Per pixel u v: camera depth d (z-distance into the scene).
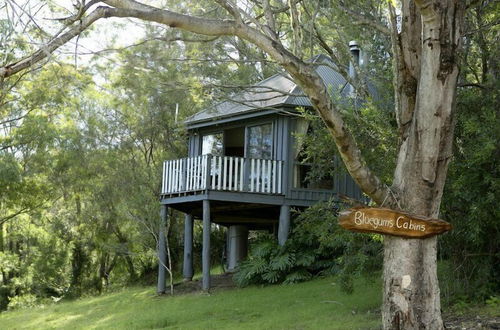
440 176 7.12
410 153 7.17
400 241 7.17
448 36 6.82
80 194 24.38
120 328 13.86
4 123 19.81
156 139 23.88
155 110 22.22
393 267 7.22
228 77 13.63
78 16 6.34
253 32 6.74
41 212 25.36
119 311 16.86
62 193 24.11
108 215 24.06
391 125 12.16
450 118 6.97
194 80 12.02
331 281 15.77
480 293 10.95
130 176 21.52
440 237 11.15
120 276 28.94
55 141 21.03
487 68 12.09
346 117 12.05
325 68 19.06
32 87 18.36
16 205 23.06
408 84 7.43
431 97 6.94
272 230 24.31
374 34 13.63
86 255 29.48
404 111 7.48
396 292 7.18
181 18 6.60
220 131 19.95
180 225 25.89
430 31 6.85
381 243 11.28
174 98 14.98
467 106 10.73
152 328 13.44
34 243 28.09
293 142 17.89
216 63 12.77
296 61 6.69
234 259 21.92
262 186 17.56
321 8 12.68
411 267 7.13
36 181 22.19
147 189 20.84
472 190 10.16
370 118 11.80
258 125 18.67
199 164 17.56
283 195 17.69
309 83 6.71
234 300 15.28
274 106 17.31
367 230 7.02
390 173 11.25
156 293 18.83
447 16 6.79
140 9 6.48
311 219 12.38
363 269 11.98
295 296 14.59
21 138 19.78
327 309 12.55
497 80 10.95
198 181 17.47
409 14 7.42
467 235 10.64
